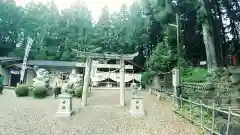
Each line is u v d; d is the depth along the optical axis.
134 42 38.19
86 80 13.32
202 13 18.53
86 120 9.17
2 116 9.41
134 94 10.52
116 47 39.06
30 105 12.42
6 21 37.69
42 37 39.62
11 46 37.72
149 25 28.41
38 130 7.38
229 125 6.36
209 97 11.51
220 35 21.62
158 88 18.58
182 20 24.59
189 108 9.38
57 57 37.94
